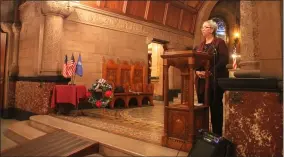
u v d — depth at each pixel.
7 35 8.83
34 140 4.64
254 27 2.73
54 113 6.98
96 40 8.66
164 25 11.20
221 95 3.60
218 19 14.92
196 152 2.79
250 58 2.74
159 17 10.85
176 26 11.82
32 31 7.93
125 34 9.62
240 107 2.62
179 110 3.38
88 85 8.38
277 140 2.36
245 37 2.82
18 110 8.37
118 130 4.81
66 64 6.96
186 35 12.39
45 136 4.73
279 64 2.37
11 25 8.78
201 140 2.85
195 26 12.80
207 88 3.51
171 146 3.48
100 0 8.52
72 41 8.00
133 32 9.89
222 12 14.85
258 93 2.49
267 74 2.44
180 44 12.01
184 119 3.32
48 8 7.08
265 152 2.44
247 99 2.57
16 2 8.85
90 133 4.55
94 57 8.60
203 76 3.56
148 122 5.76
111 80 8.82
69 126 5.19
